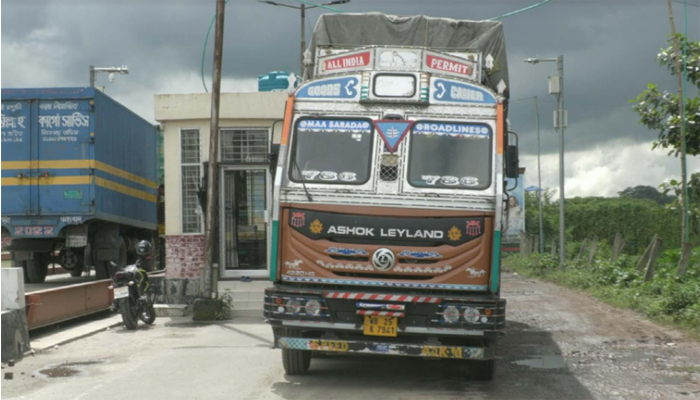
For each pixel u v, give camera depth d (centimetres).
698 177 1609
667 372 898
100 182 1844
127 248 2259
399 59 896
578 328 1277
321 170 836
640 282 1770
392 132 844
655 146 1627
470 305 789
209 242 1419
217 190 1457
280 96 1505
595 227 5062
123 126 2066
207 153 1526
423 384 844
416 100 852
